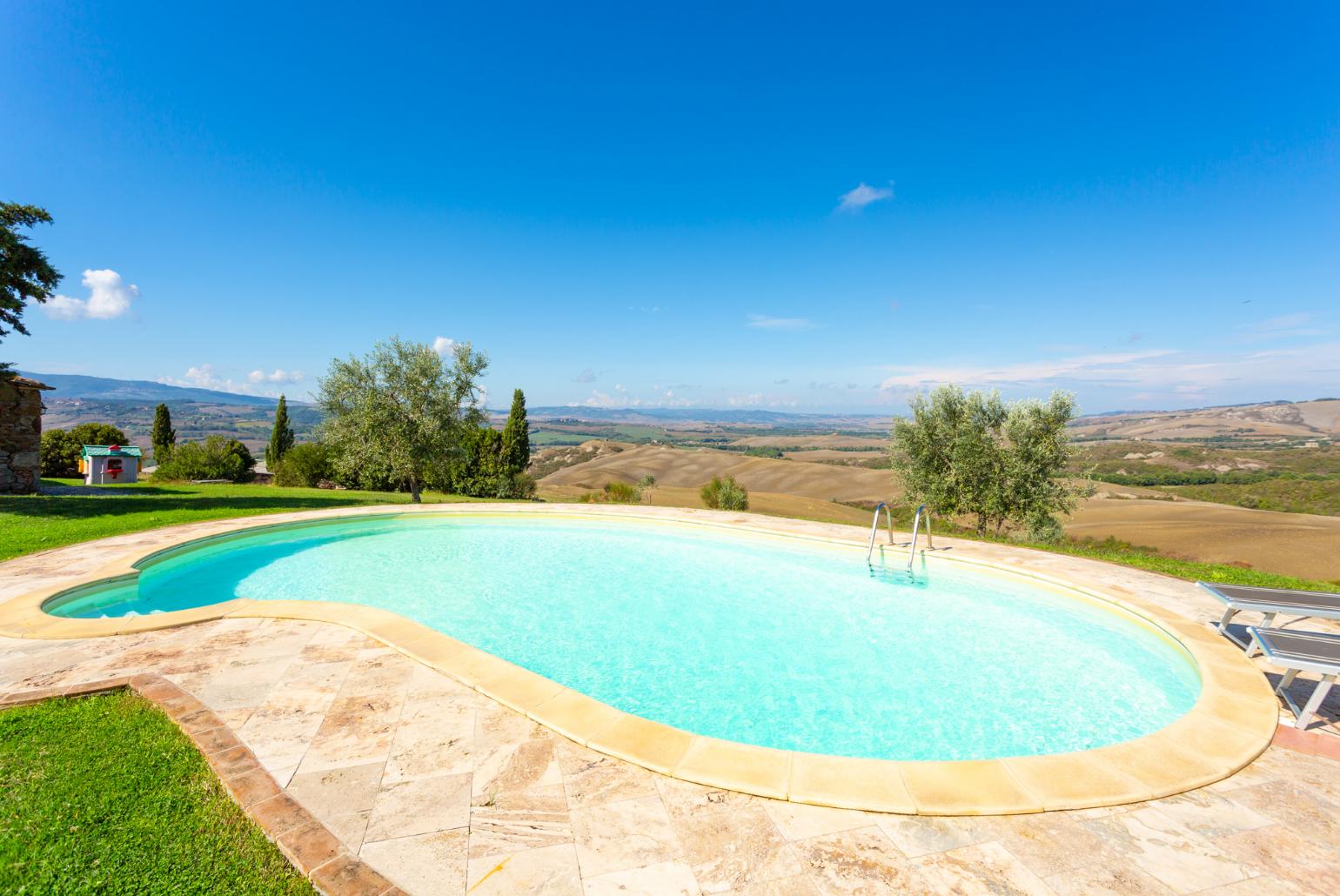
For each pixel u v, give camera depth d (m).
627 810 2.87
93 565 7.44
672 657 6.41
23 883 2.25
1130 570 8.23
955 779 3.11
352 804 2.85
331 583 9.02
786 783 3.05
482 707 3.88
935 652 6.53
